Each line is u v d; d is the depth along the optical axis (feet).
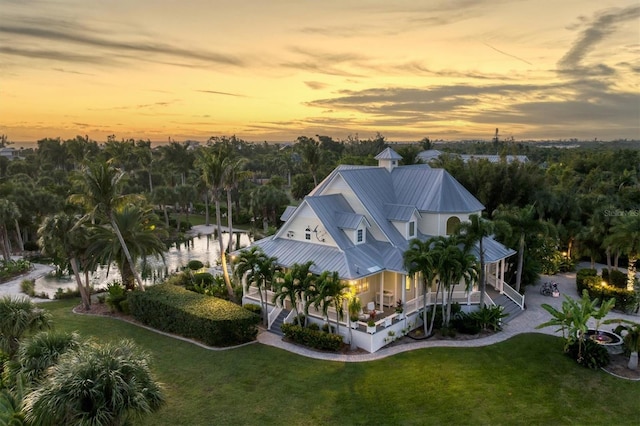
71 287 160.45
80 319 114.52
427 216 123.54
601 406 71.92
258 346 95.45
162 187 283.18
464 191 130.52
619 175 273.33
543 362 87.04
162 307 104.68
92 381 47.70
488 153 573.74
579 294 133.69
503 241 130.31
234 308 101.50
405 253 96.84
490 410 70.08
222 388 76.02
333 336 92.17
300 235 119.75
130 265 116.57
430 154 413.39
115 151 363.76
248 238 263.90
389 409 70.03
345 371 82.89
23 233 230.27
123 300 119.85
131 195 113.50
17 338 77.82
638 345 82.84
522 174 179.22
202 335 96.22
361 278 100.63
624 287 131.03
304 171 404.77
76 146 353.51
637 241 119.55
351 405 71.00
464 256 96.02
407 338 99.91
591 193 210.59
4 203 186.91
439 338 99.55
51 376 53.88
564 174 263.49
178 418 66.44
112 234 121.60
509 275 135.23
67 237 118.83
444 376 80.84
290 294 96.12
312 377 80.33
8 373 65.62
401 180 134.51
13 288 159.22
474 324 102.12
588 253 152.05
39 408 46.91
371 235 117.70
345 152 515.50
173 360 87.35
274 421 66.23
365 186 125.29
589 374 82.43
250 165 517.96
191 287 134.00
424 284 98.58
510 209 161.99
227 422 65.67
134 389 49.08
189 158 393.70
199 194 304.71
